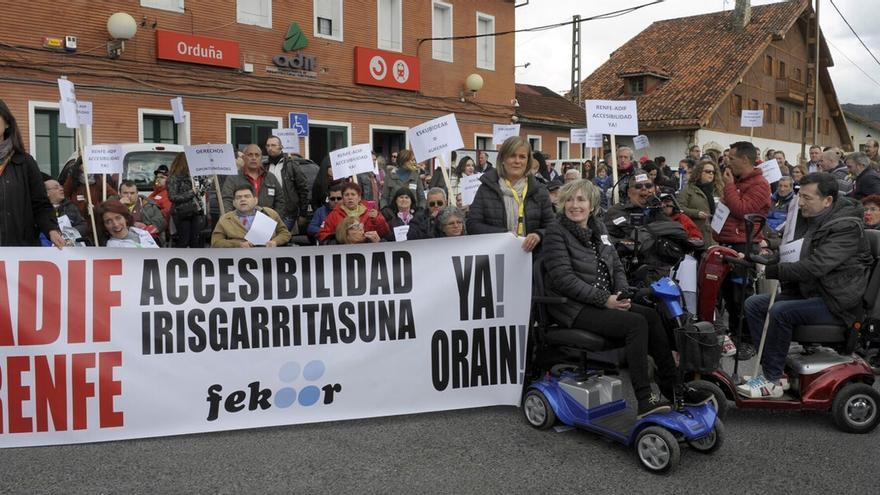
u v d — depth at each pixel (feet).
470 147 82.48
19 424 15.14
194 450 15.12
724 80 112.68
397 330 17.01
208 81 57.06
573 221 15.74
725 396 16.58
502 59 86.22
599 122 24.90
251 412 16.28
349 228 20.75
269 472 14.03
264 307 16.37
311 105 65.36
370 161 25.03
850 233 16.24
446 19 78.64
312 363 16.58
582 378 15.89
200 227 31.86
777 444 15.61
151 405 15.72
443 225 18.72
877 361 21.34
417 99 75.46
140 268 15.78
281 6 62.18
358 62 68.80
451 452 15.08
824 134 157.99
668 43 128.88
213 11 57.16
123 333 15.62
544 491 13.29
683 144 109.19
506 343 17.53
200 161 25.32
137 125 52.95
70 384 15.35
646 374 14.49
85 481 13.57
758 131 128.16
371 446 15.38
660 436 13.88
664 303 14.73
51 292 15.31
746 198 23.13
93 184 30.94
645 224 20.80
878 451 15.19
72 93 24.18
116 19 49.90
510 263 17.51
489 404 17.49
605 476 13.96
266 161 34.04
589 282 15.62
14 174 16.87
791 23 123.34
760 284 21.25
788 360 17.01
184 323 15.94
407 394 17.07
